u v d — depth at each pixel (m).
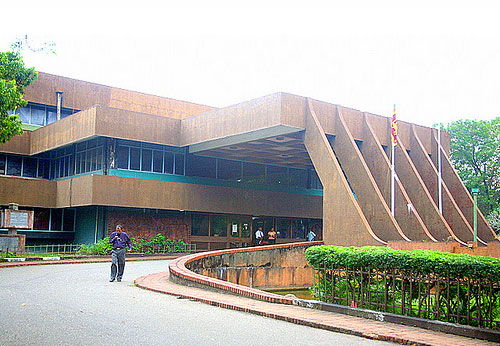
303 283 21.00
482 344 7.28
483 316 7.98
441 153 32.19
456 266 8.13
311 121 24.75
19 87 24.39
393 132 25.31
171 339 7.21
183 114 41.44
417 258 8.66
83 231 32.16
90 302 10.70
